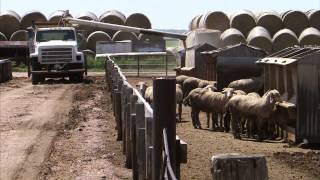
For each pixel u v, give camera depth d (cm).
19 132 1711
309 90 1630
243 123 1819
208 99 1869
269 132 1742
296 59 1636
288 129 1681
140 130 891
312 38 4997
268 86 1953
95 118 1994
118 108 1537
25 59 5375
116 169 1195
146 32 4466
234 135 1720
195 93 1917
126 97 1230
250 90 2288
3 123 1892
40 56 3594
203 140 1641
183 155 629
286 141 1684
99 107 2334
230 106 1752
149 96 1792
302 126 1625
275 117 1703
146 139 809
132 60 5053
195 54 3058
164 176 605
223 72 2473
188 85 2516
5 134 1678
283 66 1714
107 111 2200
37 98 2695
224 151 1445
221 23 5288
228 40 4956
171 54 4922
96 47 5525
